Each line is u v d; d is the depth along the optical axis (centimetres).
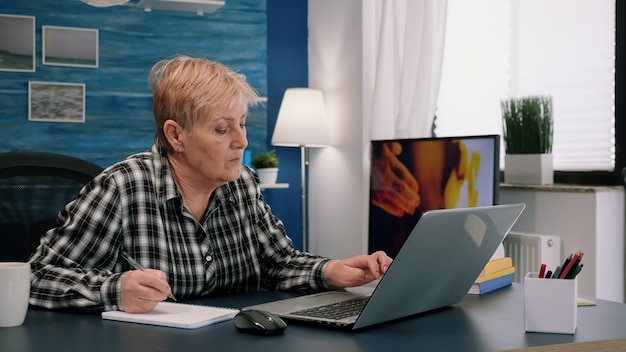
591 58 322
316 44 453
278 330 125
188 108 160
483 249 147
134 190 167
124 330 129
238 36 444
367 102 406
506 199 336
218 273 175
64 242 161
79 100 412
